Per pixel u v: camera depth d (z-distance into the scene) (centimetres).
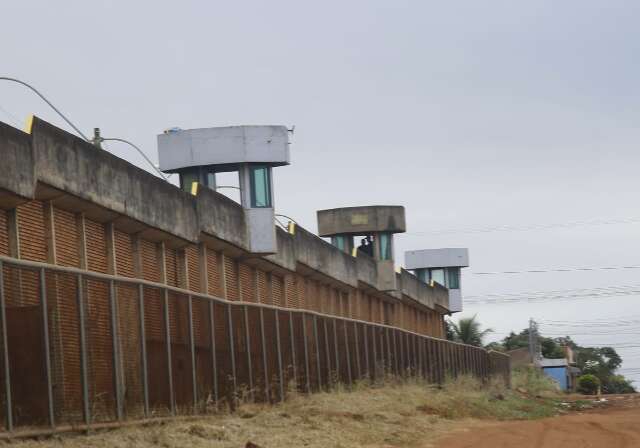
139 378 3030
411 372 6762
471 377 7888
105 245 3734
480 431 3809
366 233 8094
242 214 5181
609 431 3750
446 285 11881
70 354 2648
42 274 2553
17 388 2419
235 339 3903
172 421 3147
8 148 2897
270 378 4244
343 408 4078
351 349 5544
